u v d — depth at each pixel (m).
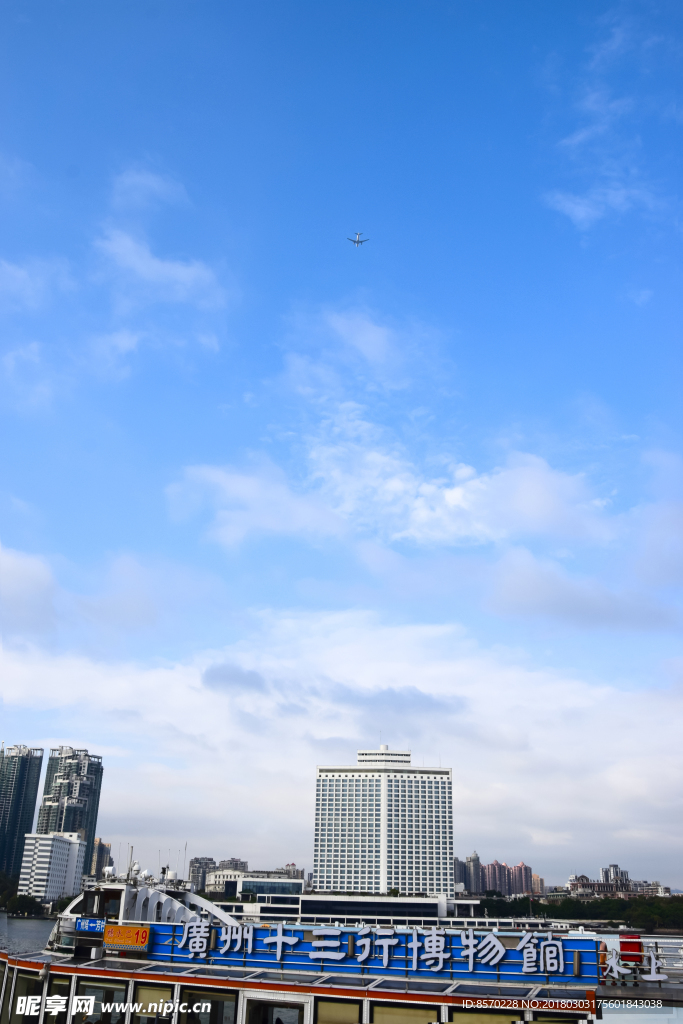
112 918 46.94
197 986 37.56
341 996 35.06
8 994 41.97
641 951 36.06
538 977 36.06
